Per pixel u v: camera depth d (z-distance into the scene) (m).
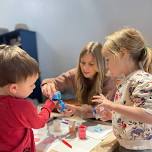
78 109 1.34
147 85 0.80
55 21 2.86
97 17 2.54
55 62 2.96
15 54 0.72
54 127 1.16
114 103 0.87
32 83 0.76
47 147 0.97
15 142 0.77
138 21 2.32
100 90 1.44
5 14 3.23
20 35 2.91
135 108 0.78
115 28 2.46
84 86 1.51
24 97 0.78
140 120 0.78
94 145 0.98
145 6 2.25
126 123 0.87
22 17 3.11
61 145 0.99
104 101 0.87
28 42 2.96
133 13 2.33
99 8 2.51
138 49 0.86
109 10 2.46
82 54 1.43
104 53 0.90
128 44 0.85
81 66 1.46
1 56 0.72
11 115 0.73
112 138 1.03
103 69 1.43
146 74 0.85
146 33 2.29
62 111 1.19
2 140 0.75
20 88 0.74
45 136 1.08
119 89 0.93
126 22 2.39
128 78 0.88
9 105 0.73
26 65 0.72
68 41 2.80
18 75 0.71
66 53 2.85
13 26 3.21
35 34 3.04
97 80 1.45
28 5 3.02
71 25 2.74
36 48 3.06
